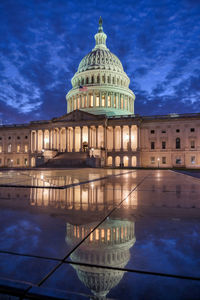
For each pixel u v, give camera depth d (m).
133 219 5.74
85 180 17.58
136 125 78.56
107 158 79.19
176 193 10.76
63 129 86.44
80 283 2.62
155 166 77.31
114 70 100.31
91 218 5.86
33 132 90.25
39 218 5.87
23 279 2.71
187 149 75.06
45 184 14.04
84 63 105.69
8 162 95.00
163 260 3.23
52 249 3.68
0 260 3.24
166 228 4.91
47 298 2.26
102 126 80.69
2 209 7.06
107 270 2.94
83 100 96.94
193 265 3.07
